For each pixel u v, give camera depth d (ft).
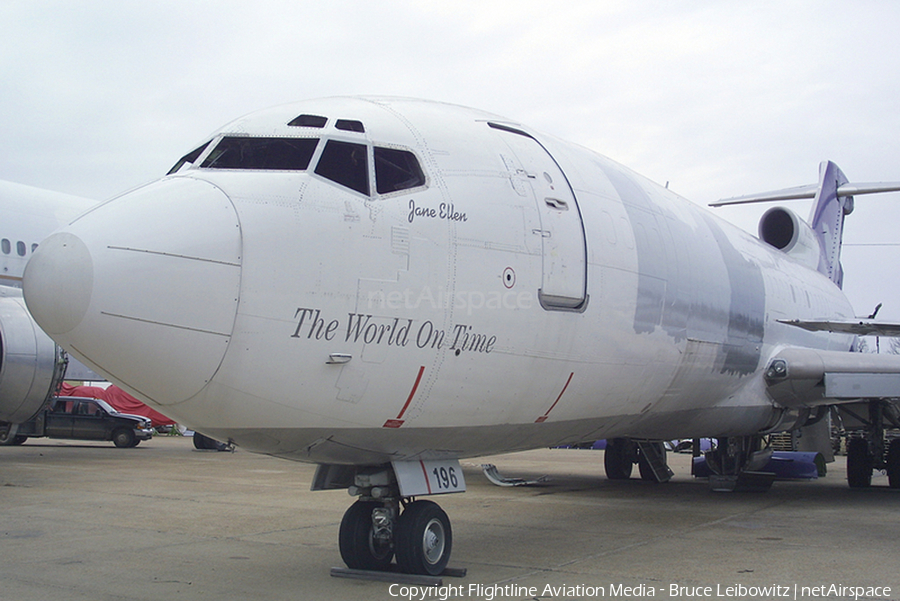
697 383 30.71
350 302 17.67
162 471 51.08
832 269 61.52
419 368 18.75
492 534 27.35
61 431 78.64
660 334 26.66
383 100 21.97
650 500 38.19
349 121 19.95
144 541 25.38
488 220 20.44
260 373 16.85
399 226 18.78
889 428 46.09
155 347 15.90
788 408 39.42
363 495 20.99
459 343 19.35
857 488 45.62
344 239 17.89
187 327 16.02
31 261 16.05
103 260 15.66
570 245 22.54
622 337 24.44
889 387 36.11
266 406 17.31
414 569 19.63
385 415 18.71
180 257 16.10
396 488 20.72
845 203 64.80
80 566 21.42
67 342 16.10
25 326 48.65
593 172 26.61
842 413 46.70
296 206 17.72
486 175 21.26
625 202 26.91
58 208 61.36
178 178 17.98
